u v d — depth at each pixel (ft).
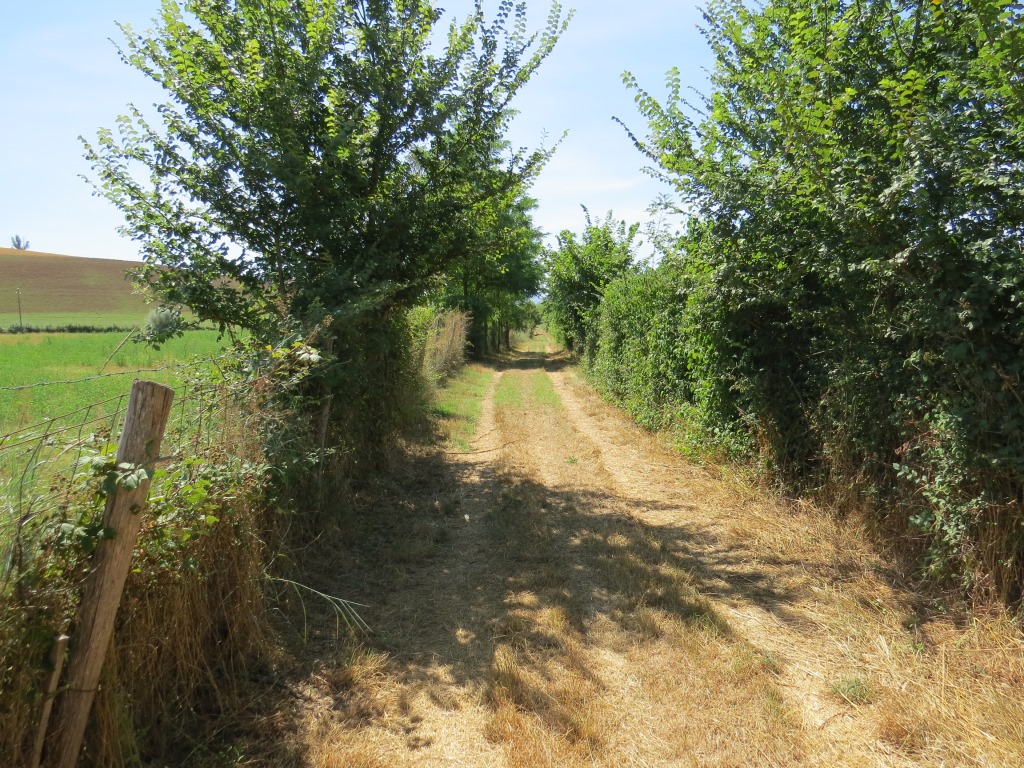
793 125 16.19
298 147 18.86
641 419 38.37
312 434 18.78
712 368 26.08
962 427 13.39
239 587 11.84
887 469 17.35
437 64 21.98
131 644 9.16
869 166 15.60
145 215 18.75
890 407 17.16
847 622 13.67
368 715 10.85
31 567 7.59
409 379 32.42
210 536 11.12
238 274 19.76
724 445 25.90
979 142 12.96
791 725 10.39
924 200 13.26
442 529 20.43
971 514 13.58
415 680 11.89
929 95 16.11
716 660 12.31
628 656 12.59
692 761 9.55
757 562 17.38
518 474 27.66
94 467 7.93
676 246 27.14
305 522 17.61
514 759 9.61
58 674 7.71
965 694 10.87
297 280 18.99
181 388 15.52
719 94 21.93
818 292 20.45
